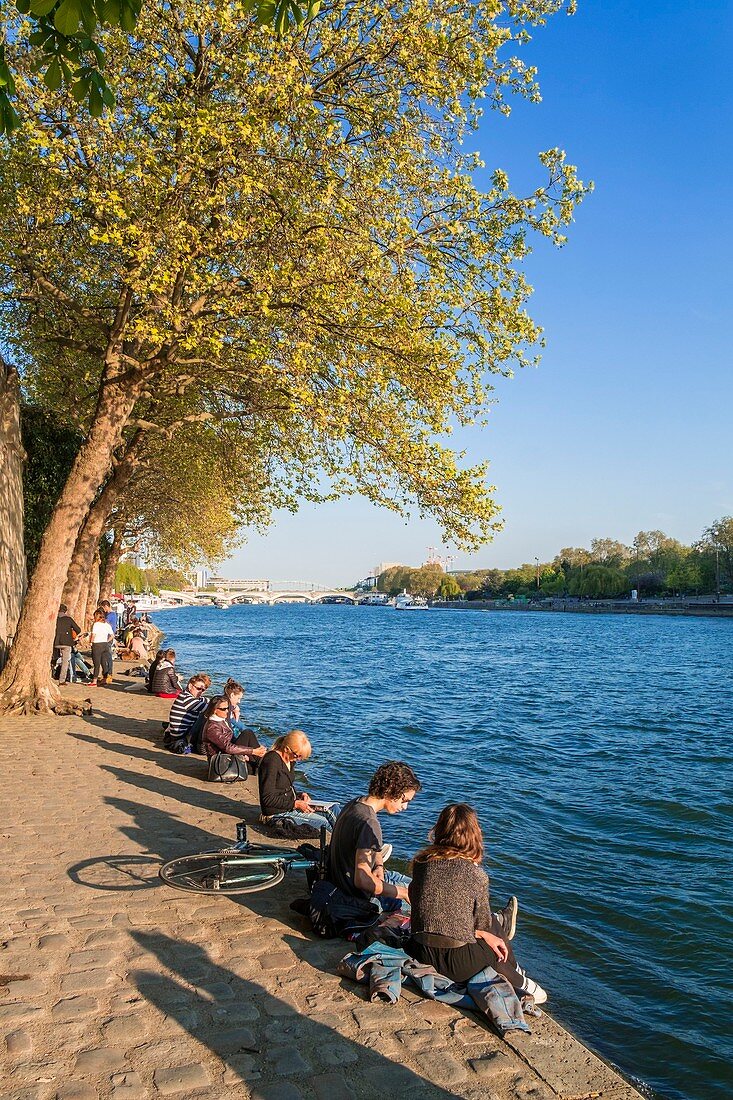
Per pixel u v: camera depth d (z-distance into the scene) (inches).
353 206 474.9
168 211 463.5
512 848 369.4
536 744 692.7
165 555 1584.6
